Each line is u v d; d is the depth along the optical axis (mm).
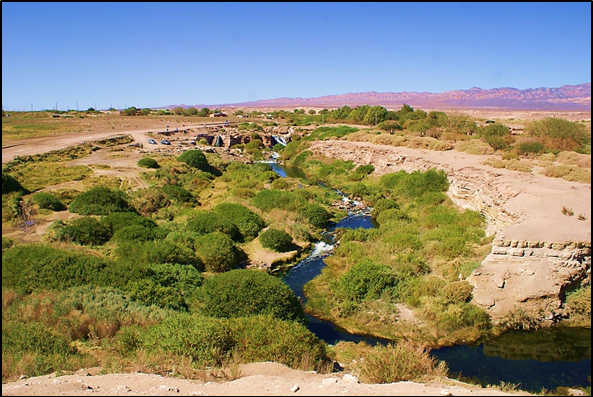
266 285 15586
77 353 11383
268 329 12203
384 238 23766
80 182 33844
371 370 10391
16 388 8156
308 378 9805
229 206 28359
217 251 20828
